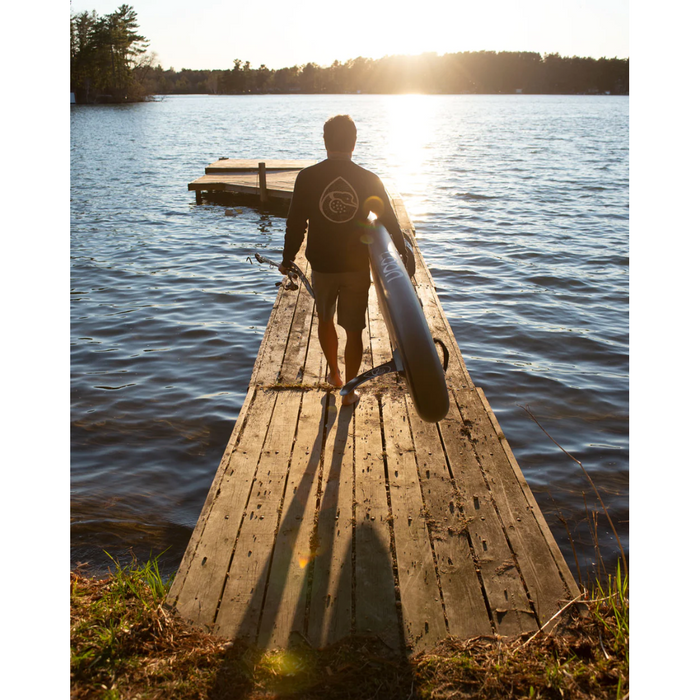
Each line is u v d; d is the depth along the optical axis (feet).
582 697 6.45
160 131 145.59
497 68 620.49
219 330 23.57
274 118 214.69
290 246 11.91
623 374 20.35
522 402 18.31
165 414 17.15
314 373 14.34
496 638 7.27
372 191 11.36
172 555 11.76
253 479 10.30
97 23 299.99
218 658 6.92
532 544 8.79
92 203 52.70
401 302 9.78
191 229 42.83
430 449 11.23
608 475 14.66
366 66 646.74
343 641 7.16
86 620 7.47
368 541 8.88
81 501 13.32
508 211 49.60
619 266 33.35
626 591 8.32
